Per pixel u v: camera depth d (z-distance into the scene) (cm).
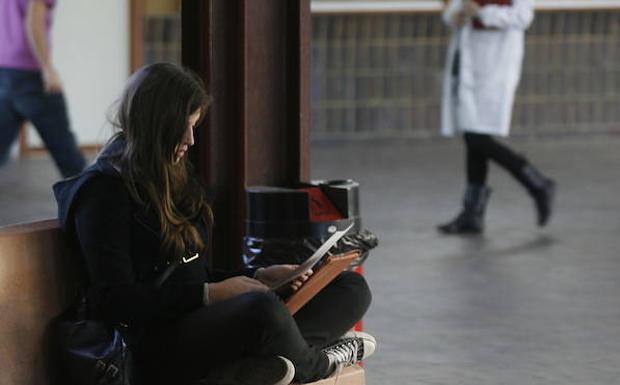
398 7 2152
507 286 1126
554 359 886
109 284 613
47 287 628
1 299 605
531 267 1209
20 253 614
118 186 620
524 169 1385
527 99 2206
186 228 638
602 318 1009
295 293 646
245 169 750
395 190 1686
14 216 1452
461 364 871
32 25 1477
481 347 918
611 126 2248
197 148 748
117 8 2009
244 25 738
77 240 632
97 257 614
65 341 619
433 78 2188
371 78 2167
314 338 671
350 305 689
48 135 1520
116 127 642
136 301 616
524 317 1011
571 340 939
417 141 2175
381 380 831
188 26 742
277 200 711
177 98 625
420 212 1526
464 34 1381
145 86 625
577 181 1761
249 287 649
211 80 737
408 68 2178
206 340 623
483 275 1173
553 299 1075
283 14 764
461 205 1580
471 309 1040
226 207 758
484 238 1363
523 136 2214
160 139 625
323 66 2145
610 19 2217
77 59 1995
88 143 2009
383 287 1122
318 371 652
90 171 624
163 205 627
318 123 2156
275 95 766
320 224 712
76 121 2002
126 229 622
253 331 614
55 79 1502
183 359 631
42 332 625
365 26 2153
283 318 619
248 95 752
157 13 2031
